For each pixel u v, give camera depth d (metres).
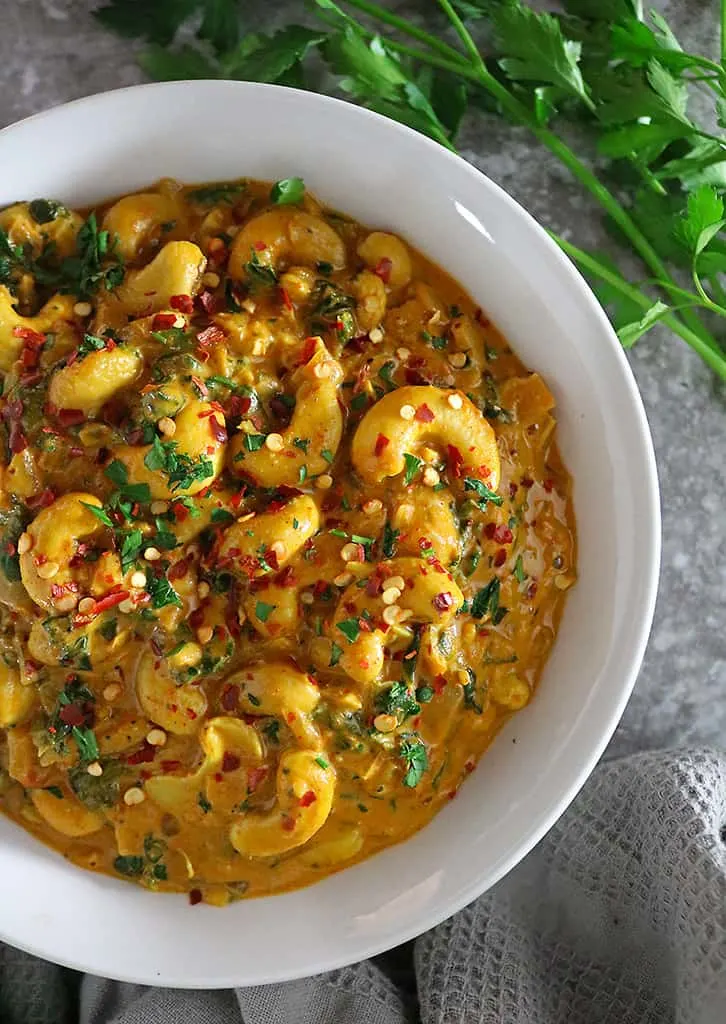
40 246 0.33
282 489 0.31
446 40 0.38
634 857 0.38
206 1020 0.37
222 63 0.36
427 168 0.32
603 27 0.37
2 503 0.31
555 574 0.33
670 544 0.39
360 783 0.32
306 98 0.32
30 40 0.38
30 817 0.33
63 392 0.30
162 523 0.31
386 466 0.31
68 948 0.33
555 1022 0.38
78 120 0.32
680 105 0.36
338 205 0.33
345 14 0.37
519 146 0.39
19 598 0.31
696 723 0.39
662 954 0.38
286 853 0.33
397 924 0.33
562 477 0.33
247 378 0.31
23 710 0.32
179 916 0.33
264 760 0.31
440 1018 0.37
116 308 0.32
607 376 0.32
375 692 0.32
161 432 0.30
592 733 0.32
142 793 0.32
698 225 0.35
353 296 0.33
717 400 0.39
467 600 0.32
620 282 0.37
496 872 0.32
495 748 0.33
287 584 0.31
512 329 0.33
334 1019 0.37
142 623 0.31
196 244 0.33
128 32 0.37
